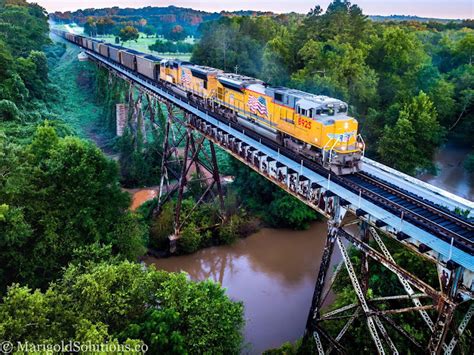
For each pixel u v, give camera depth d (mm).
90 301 17844
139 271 20422
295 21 105125
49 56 100688
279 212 40719
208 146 58000
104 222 27516
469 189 45625
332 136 24109
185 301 19047
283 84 57031
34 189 26047
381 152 44438
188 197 42312
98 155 28547
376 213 17500
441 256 14383
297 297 31016
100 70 75812
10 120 45250
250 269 34844
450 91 52844
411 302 20797
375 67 61312
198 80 41906
